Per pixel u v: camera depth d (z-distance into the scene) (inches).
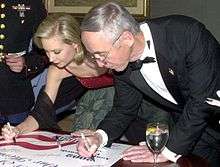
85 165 64.4
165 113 90.7
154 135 62.9
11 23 102.4
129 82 72.3
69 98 96.7
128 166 64.2
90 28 61.4
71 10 140.6
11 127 79.1
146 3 127.9
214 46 68.4
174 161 66.2
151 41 67.6
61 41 78.5
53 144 73.6
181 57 67.2
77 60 84.8
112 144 74.2
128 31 62.7
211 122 71.7
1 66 101.7
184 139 67.0
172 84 70.3
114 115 76.2
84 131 78.9
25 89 103.9
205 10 123.3
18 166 63.6
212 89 66.6
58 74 89.2
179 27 67.9
